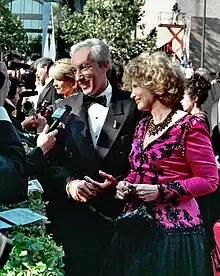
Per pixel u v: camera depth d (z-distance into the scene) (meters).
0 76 2.57
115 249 3.04
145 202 2.96
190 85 4.34
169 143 2.92
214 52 27.61
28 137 3.69
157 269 2.87
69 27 23.45
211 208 4.07
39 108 4.16
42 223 2.69
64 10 23.72
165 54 3.03
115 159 3.38
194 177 2.91
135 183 3.01
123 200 3.10
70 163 3.42
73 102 3.58
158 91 2.94
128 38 23.52
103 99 3.44
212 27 27.73
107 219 3.40
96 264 3.44
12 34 38.69
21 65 6.40
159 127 2.97
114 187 3.20
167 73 2.94
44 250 2.36
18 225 2.50
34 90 6.77
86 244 3.44
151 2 30.09
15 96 4.77
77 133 3.43
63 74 4.15
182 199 2.90
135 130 3.21
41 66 6.31
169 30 28.17
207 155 2.91
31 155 3.01
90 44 3.37
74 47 3.40
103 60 3.37
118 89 3.52
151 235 2.92
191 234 2.91
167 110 3.00
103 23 23.48
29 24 63.47
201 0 28.88
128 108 3.43
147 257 2.91
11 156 2.42
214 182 2.90
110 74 3.50
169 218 2.92
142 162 2.99
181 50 27.94
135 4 23.72
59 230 3.45
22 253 2.26
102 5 23.61
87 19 23.73
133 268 2.93
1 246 2.12
